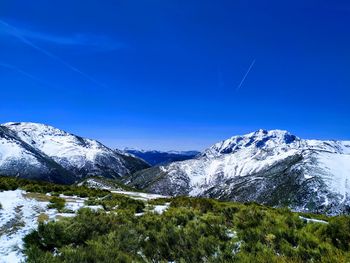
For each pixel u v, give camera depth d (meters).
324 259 10.56
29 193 32.38
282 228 13.05
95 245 12.88
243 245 12.15
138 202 26.12
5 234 15.43
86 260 11.42
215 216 16.14
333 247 11.48
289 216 14.65
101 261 11.49
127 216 18.12
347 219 12.77
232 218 16.44
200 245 12.51
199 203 22.69
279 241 12.31
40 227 14.35
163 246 12.90
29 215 19.53
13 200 25.16
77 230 14.26
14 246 13.42
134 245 13.27
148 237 14.47
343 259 10.35
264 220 14.45
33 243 13.36
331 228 12.58
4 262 11.73
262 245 12.00
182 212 18.08
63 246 12.95
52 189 36.84
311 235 12.36
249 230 13.27
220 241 12.76
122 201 26.28
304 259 11.02
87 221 15.86
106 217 17.11
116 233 14.48
